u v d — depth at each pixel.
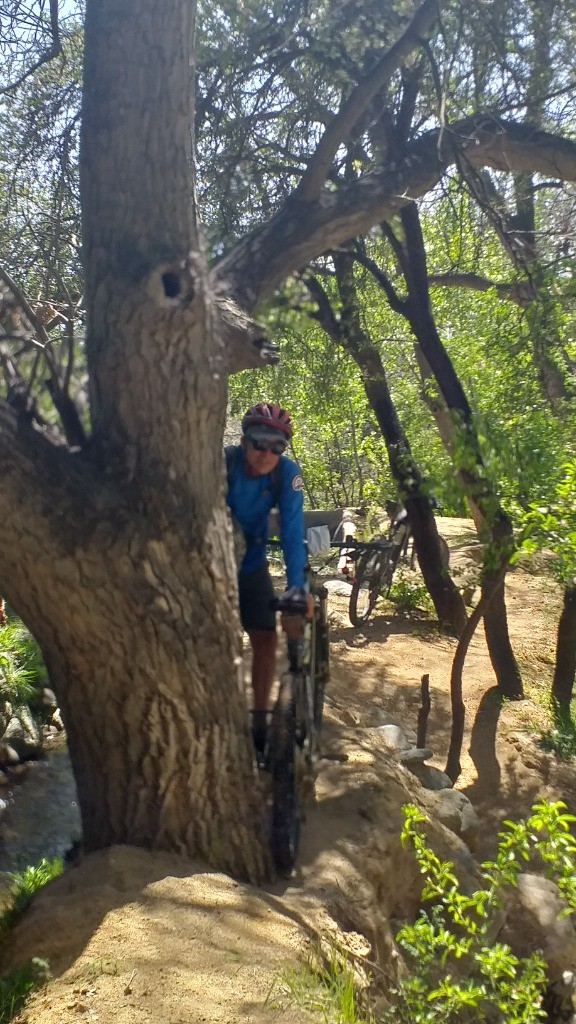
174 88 3.38
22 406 3.09
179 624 3.26
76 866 3.35
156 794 3.47
